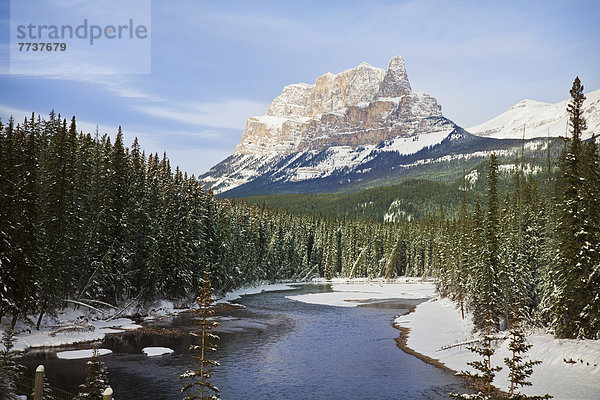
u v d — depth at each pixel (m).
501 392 32.69
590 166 41.91
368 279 171.88
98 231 60.22
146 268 66.38
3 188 42.06
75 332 49.19
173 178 83.06
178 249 73.12
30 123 56.00
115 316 60.88
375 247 186.50
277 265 145.38
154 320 63.25
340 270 187.12
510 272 52.75
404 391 34.88
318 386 35.84
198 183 88.50
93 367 20.70
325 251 179.88
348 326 64.81
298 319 71.12
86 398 20.25
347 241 184.88
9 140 45.72
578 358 34.62
